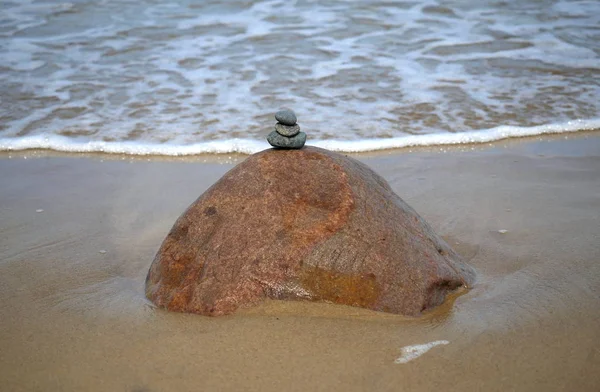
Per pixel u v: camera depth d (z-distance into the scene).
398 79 5.08
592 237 3.48
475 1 6.58
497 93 4.91
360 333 2.89
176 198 3.89
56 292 3.17
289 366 2.78
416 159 4.25
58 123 4.58
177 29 5.97
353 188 3.06
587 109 4.71
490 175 4.07
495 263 3.33
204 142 4.39
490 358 2.82
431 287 3.01
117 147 4.36
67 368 2.79
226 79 5.07
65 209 3.79
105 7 6.47
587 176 4.03
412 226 3.12
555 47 5.60
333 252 2.98
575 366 2.78
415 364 2.79
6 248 3.46
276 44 5.68
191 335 2.90
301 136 3.15
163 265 3.10
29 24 6.04
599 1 6.57
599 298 3.09
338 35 5.84
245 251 3.00
